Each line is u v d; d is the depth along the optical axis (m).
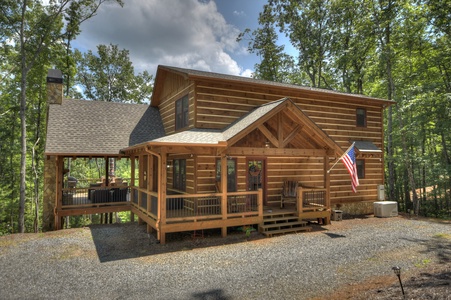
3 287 6.00
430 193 21.58
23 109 15.76
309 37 28.91
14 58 20.09
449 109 15.61
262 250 8.55
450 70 17.67
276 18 30.41
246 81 12.36
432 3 16.36
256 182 12.94
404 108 16.88
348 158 10.53
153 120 17.17
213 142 9.37
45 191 14.16
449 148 21.12
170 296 5.45
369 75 21.55
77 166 30.25
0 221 22.81
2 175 24.02
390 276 6.10
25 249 8.90
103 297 5.46
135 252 8.51
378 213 14.53
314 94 14.41
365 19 21.14
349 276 6.25
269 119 10.67
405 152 17.81
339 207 14.95
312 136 11.09
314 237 10.11
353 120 15.66
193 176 11.62
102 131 14.97
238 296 5.38
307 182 14.20
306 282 5.97
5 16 16.22
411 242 9.24
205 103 12.12
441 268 6.25
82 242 9.71
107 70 34.16
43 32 18.44
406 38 17.62
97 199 14.17
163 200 9.40
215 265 7.25
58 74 16.64
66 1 17.98
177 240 9.78
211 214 10.43
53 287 5.97
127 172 41.91
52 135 13.65
